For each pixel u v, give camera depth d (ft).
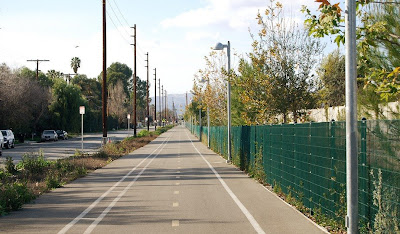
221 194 43.21
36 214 34.17
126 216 33.04
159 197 41.96
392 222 20.08
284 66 65.72
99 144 168.45
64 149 136.26
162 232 27.73
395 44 33.63
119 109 414.62
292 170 38.58
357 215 22.89
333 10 30.22
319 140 30.78
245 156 64.28
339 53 102.32
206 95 132.16
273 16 67.36
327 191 29.09
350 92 23.04
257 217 31.99
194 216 32.65
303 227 28.63
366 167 23.21
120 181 55.01
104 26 112.68
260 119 71.05
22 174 62.34
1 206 34.45
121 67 567.59
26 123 191.52
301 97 65.62
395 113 39.63
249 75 69.77
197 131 223.51
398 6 35.99
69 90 247.50
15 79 186.39
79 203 39.19
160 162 83.10
